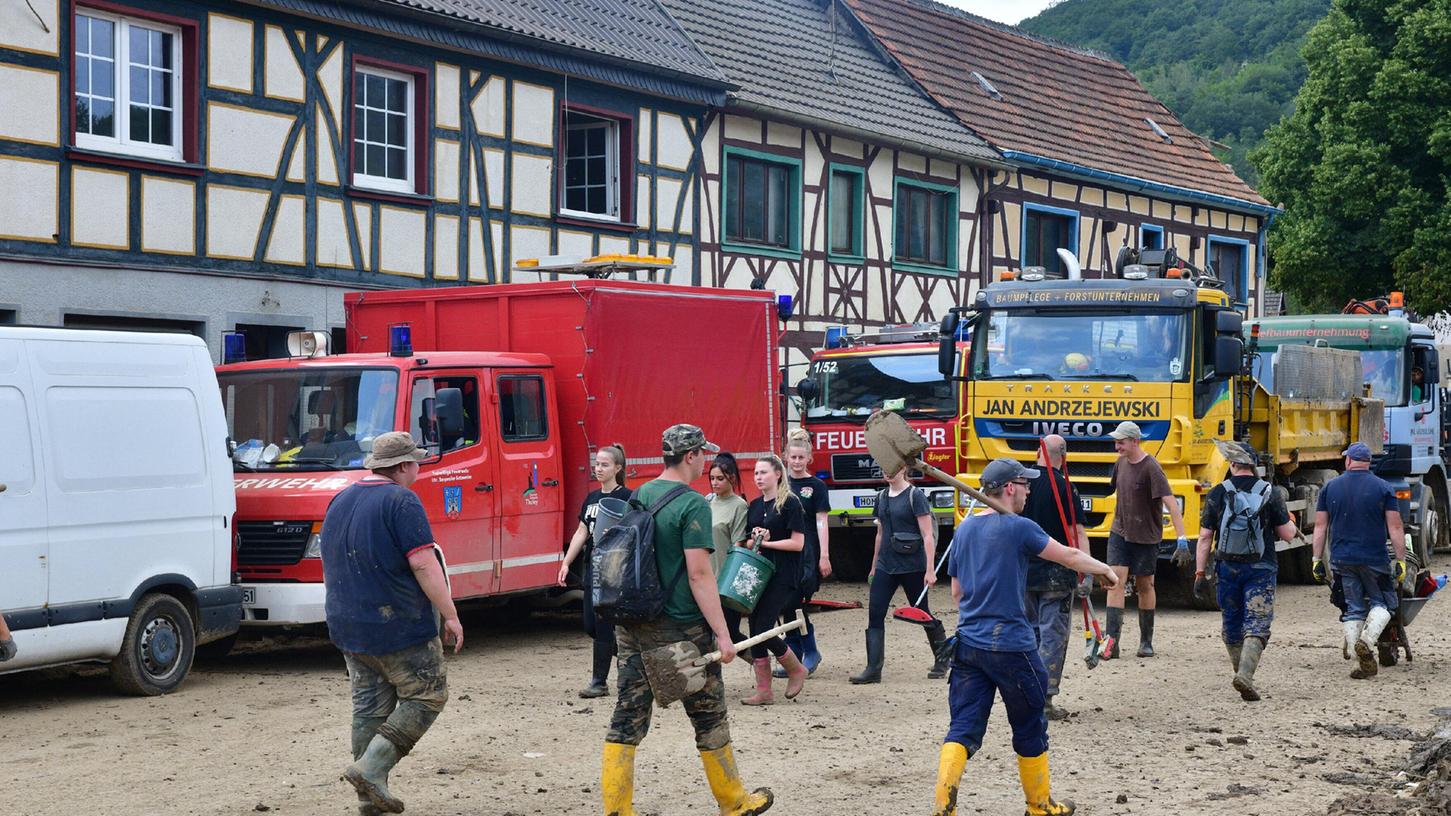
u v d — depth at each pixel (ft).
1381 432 67.05
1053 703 33.24
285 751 28.48
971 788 26.09
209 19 54.03
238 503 38.83
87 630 32.83
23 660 31.45
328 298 57.98
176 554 35.09
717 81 74.02
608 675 36.73
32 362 32.42
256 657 41.09
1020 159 94.07
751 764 27.78
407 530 23.29
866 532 60.54
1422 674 38.47
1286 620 49.29
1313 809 24.67
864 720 32.04
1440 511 72.02
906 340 61.82
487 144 64.28
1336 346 70.08
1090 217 102.58
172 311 52.75
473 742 29.50
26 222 48.70
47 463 32.35
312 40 57.47
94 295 50.44
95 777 26.30
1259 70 262.88
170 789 25.44
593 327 44.32
